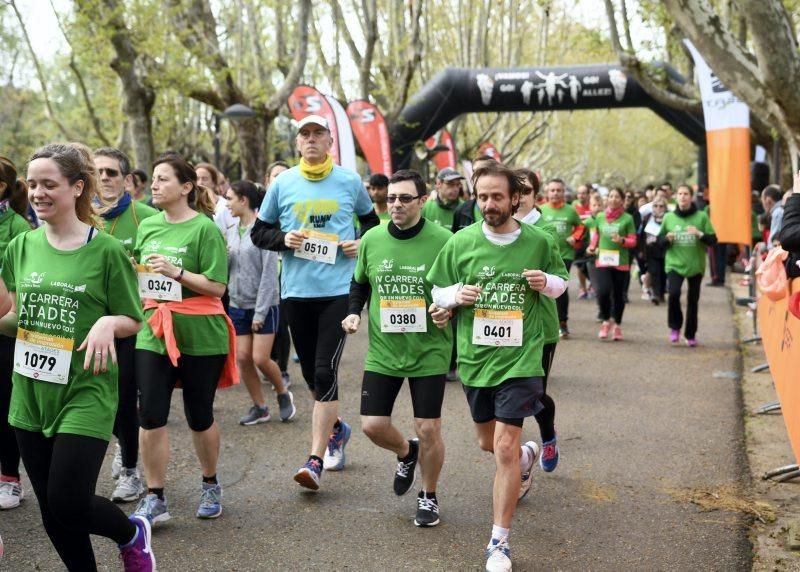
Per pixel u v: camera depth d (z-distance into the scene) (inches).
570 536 191.5
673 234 435.8
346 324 202.2
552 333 211.9
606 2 628.7
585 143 2292.1
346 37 794.8
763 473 235.5
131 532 153.1
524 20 1120.2
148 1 649.0
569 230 447.8
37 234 147.6
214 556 179.0
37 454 146.1
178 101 1226.0
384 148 690.2
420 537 190.4
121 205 222.8
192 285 189.9
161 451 192.4
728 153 466.9
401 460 206.7
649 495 217.9
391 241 198.2
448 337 197.6
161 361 191.9
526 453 208.2
